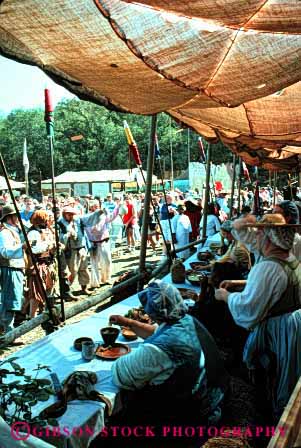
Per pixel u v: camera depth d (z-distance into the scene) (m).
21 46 2.31
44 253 6.18
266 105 4.50
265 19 2.19
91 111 59.72
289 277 2.80
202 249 7.48
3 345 3.06
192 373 2.55
